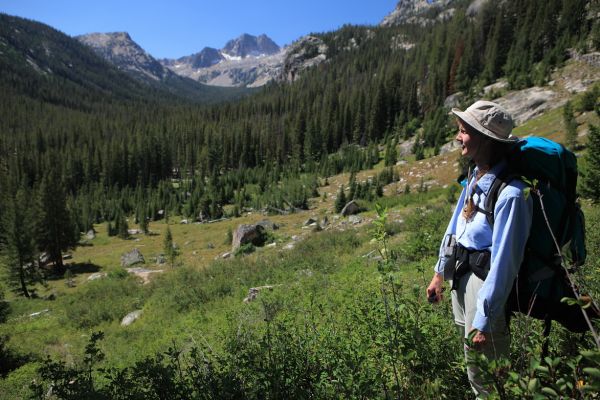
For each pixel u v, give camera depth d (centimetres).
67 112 18950
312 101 14225
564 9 7812
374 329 309
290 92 16625
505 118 178
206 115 16625
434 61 10812
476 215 187
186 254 4253
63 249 4650
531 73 7162
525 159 173
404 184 5225
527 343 202
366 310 360
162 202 8375
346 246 1945
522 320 187
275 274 1717
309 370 304
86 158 10938
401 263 771
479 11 11938
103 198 8931
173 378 310
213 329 1120
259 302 1165
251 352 311
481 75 8675
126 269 3634
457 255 199
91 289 2789
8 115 16212
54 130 14500
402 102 10375
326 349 327
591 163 1442
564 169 170
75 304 2411
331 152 10894
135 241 5828
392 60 15138
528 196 161
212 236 5178
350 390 232
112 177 10706
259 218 5694
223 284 1750
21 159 10144
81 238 6372
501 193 171
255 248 3306
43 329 2003
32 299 3192
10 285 3466
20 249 3488
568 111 3856
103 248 5612
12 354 1575
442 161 5688
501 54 8662
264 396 264
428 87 9956
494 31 9338
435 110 8850
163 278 2448
